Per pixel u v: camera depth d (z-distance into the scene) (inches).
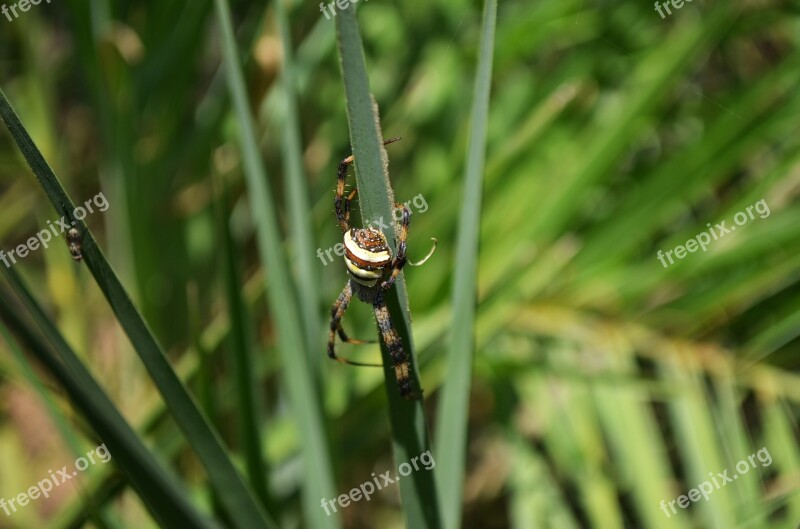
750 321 26.4
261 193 23.5
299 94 27.2
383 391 25.9
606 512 25.4
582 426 25.9
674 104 27.8
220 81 28.2
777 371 26.2
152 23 27.9
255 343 26.1
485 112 21.5
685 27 27.0
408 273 26.3
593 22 27.5
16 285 21.1
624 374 26.1
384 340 21.4
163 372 21.6
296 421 23.9
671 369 26.3
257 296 26.6
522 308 26.6
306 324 24.1
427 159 27.9
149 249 27.7
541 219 26.3
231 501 22.4
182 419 21.9
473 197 21.7
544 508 25.8
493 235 26.3
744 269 26.3
